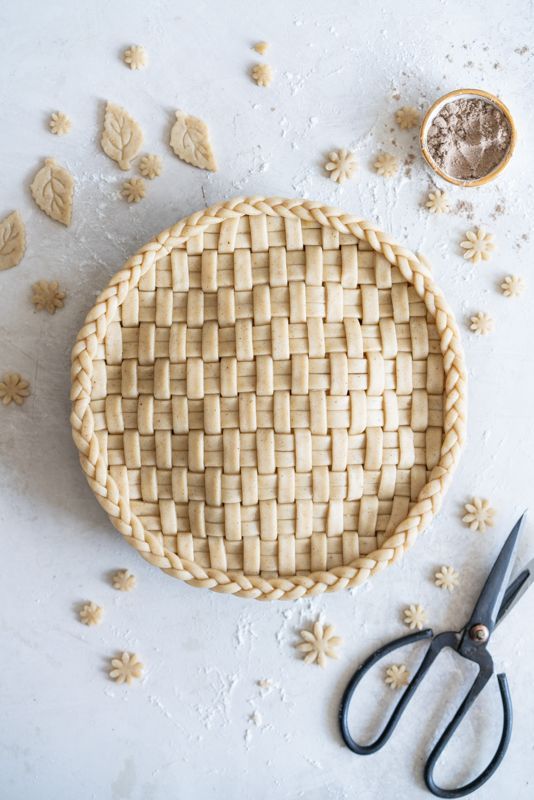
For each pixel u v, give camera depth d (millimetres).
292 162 1003
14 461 999
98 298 950
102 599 998
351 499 948
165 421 947
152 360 949
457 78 1005
